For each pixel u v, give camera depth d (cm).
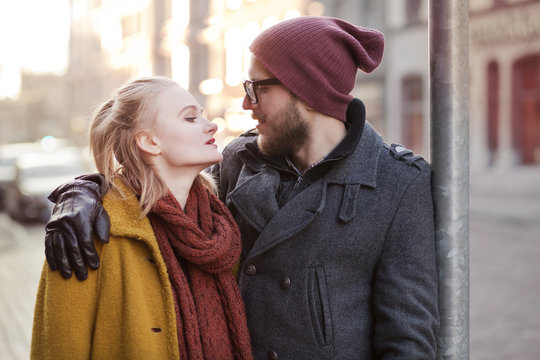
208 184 173
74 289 142
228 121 2336
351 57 168
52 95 5666
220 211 168
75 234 141
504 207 1334
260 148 173
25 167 1441
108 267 147
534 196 1512
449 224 160
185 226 153
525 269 733
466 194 161
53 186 1375
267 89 166
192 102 160
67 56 4625
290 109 166
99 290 146
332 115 165
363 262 164
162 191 155
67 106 4672
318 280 163
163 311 149
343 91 166
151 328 147
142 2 3356
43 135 5609
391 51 1912
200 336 155
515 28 1593
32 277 784
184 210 162
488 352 459
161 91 158
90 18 4147
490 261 786
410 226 161
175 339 147
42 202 1334
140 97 156
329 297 163
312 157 170
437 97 158
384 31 1928
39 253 985
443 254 161
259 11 2405
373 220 162
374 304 164
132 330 144
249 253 170
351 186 164
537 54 1556
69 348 141
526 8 1570
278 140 168
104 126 157
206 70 2870
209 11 2831
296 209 166
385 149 172
